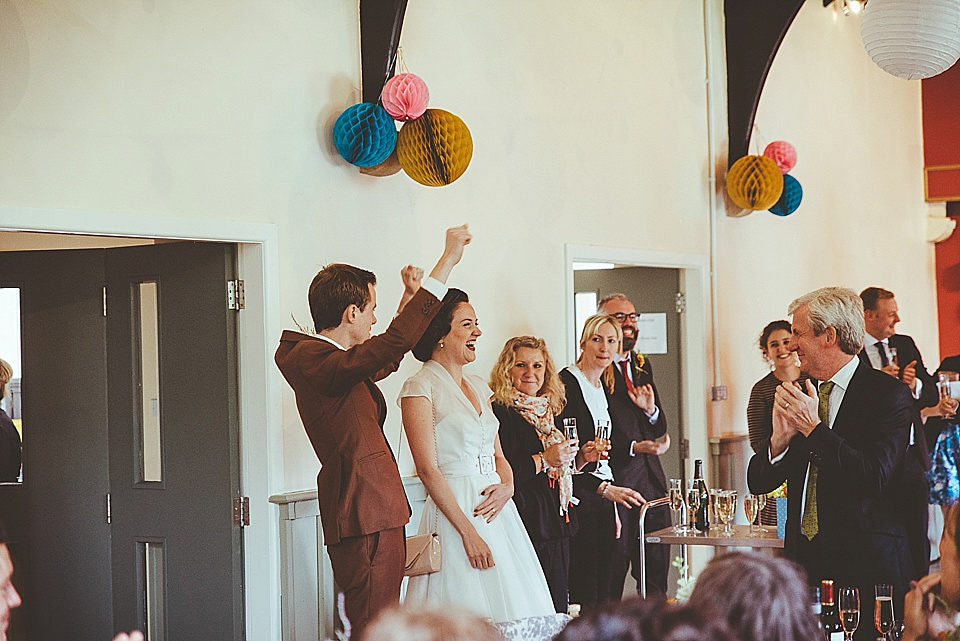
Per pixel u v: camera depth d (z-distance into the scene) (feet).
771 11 22.75
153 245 15.05
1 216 11.76
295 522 14.53
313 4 15.20
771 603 5.29
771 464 12.24
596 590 17.52
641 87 21.18
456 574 13.24
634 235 20.83
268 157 14.56
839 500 11.57
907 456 11.71
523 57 18.52
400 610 4.06
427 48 16.72
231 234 14.01
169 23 13.48
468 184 17.40
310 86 15.12
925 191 33.88
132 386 15.16
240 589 14.60
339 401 12.09
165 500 14.97
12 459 15.72
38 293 15.61
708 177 22.99
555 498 16.01
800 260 26.53
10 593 6.19
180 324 14.88
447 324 13.82
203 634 14.73
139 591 15.14
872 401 11.64
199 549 14.75
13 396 15.83
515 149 18.29
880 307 23.76
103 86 12.78
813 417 11.64
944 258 34.37
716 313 23.02
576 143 19.56
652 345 23.08
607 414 17.99
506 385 16.28
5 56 11.90
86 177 12.57
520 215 18.31
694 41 22.72
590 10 19.97
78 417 15.48
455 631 3.94
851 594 10.85
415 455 13.44
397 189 16.28
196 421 14.78
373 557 12.00
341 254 15.44
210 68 13.91
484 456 13.82
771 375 19.81
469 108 17.43
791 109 26.14
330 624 15.01
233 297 14.57
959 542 6.95
